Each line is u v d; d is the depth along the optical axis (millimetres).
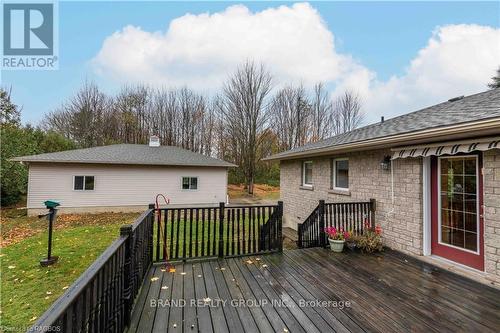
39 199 12039
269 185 25969
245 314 2914
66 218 11359
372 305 3127
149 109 28172
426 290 3543
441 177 4809
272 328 2645
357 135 7559
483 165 3990
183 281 3824
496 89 6082
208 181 15102
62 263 5449
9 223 10211
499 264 3715
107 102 27281
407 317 2859
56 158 12055
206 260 4773
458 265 4387
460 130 3604
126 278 2666
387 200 5801
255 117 23031
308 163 9914
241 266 4473
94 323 1805
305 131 28688
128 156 13984
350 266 4492
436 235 4863
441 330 2615
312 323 2732
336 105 30688
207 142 28188
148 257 4312
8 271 5012
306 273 4160
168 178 14266
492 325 2709
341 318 2832
